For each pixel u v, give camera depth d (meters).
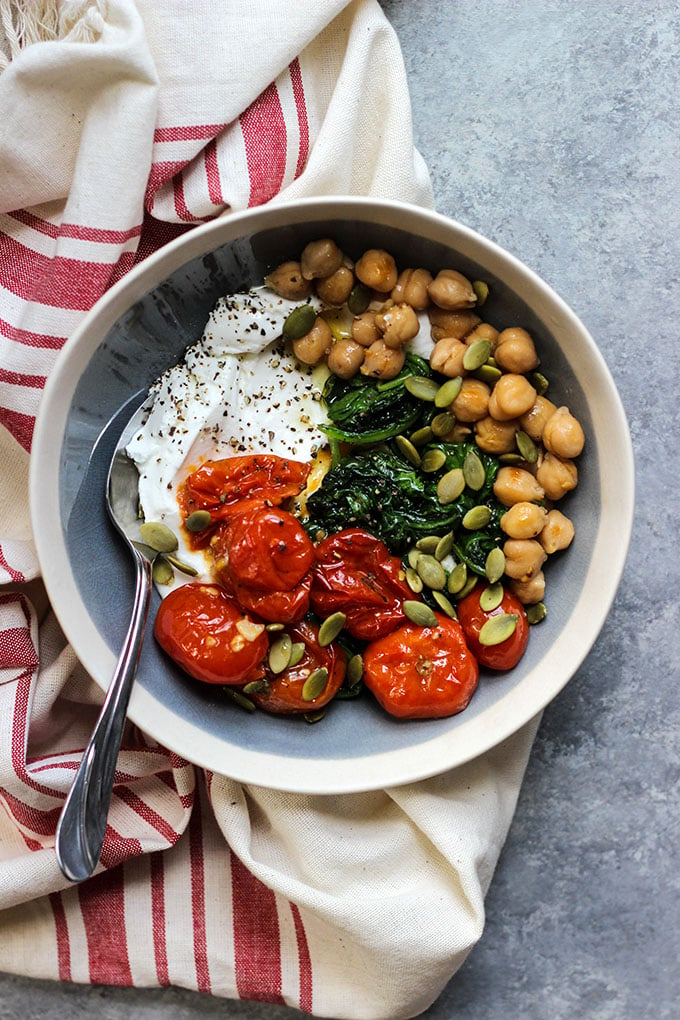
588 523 0.38
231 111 0.39
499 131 0.42
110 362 0.37
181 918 0.44
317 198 0.35
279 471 0.39
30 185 0.40
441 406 0.38
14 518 0.42
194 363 0.39
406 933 0.40
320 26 0.39
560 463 0.37
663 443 0.43
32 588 0.43
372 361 0.38
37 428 0.35
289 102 0.40
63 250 0.39
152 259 0.35
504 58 0.42
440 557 0.38
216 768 0.38
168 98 0.39
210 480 0.38
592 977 0.44
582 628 0.37
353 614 0.39
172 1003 0.45
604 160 0.42
